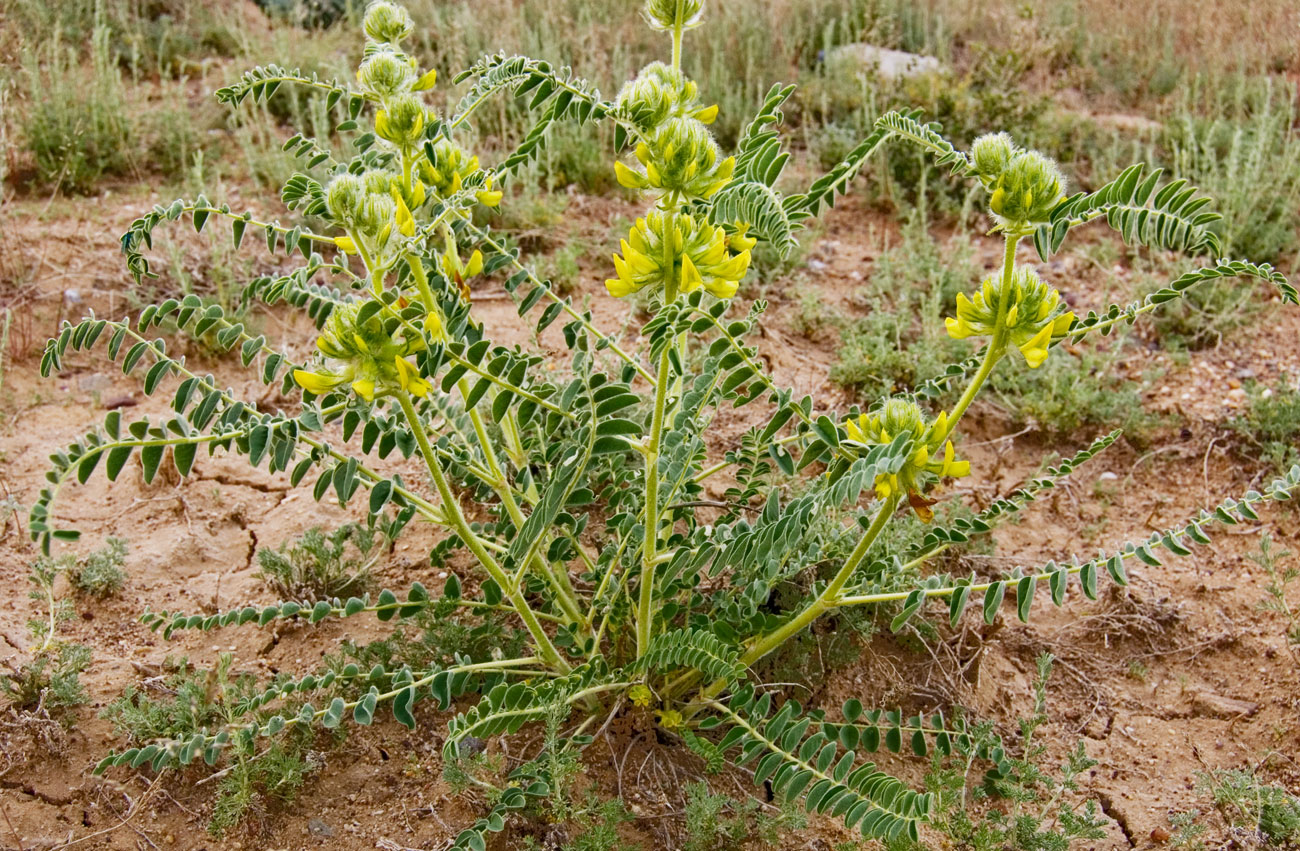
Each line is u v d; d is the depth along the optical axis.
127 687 2.56
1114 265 4.84
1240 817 2.51
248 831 2.32
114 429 1.60
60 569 2.86
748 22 6.97
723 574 2.90
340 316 1.73
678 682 2.52
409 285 2.24
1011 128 5.75
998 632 3.01
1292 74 7.20
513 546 2.10
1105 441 2.29
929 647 2.85
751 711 2.21
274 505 3.31
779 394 1.91
